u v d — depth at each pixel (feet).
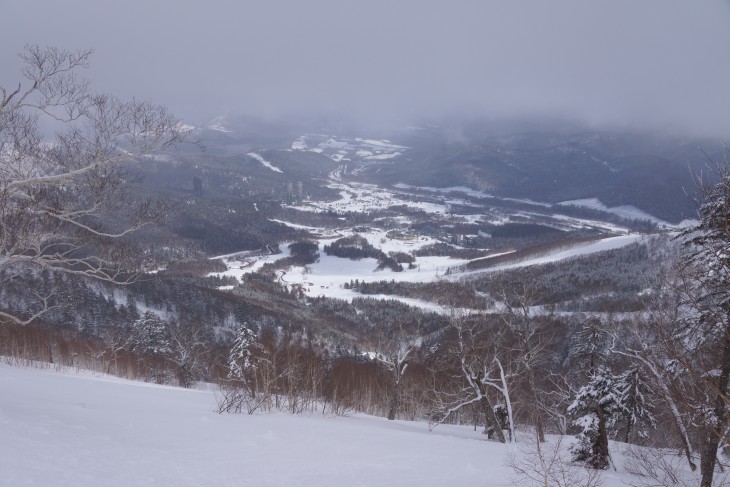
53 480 28.43
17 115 61.52
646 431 112.06
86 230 72.18
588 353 104.73
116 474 32.35
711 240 33.99
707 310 32.78
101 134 65.05
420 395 157.58
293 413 92.79
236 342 144.36
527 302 106.11
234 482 35.99
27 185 63.21
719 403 31.24
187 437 51.96
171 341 236.02
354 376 175.52
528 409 114.21
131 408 70.59
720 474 54.95
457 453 59.16
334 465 46.50
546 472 40.24
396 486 40.83
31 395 67.15
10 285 222.28
